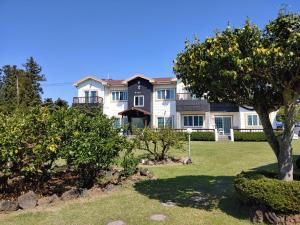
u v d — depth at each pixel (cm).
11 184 848
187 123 3644
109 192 858
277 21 615
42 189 840
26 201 712
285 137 679
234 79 568
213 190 885
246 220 625
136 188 916
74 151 794
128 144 982
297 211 571
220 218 641
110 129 920
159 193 855
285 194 575
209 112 3550
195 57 648
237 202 732
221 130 3519
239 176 700
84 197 803
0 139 703
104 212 685
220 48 584
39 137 762
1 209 678
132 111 3688
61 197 773
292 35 564
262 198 593
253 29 591
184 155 1692
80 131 833
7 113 938
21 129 746
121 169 1123
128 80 3881
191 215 664
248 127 3441
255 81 664
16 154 729
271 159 1539
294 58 561
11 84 4394
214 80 628
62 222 625
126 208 714
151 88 3828
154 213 679
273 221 586
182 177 1086
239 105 730
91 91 4066
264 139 2830
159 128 1520
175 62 705
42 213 677
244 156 1653
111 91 4028
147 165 1377
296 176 741
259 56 547
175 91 3725
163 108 3762
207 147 2148
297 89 613
